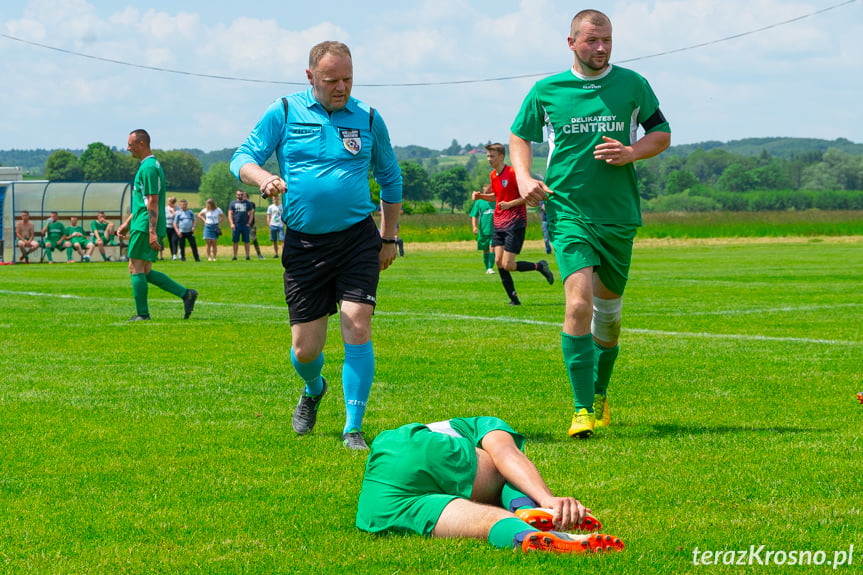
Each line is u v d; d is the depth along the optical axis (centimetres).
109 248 3353
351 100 563
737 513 387
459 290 1761
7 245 3225
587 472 457
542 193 571
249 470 472
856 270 2352
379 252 560
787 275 2161
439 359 865
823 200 14275
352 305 540
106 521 388
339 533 367
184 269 2567
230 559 338
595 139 571
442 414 616
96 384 737
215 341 1010
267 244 4619
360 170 552
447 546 338
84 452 511
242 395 691
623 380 743
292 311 551
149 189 1190
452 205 19900
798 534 357
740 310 1333
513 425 580
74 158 17738
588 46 571
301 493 427
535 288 1828
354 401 535
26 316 1283
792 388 703
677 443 523
